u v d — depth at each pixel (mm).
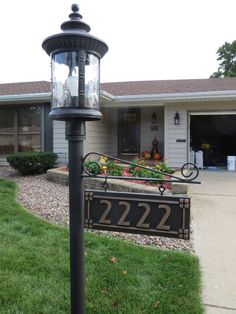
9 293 2336
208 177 8648
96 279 2539
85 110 1522
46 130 9953
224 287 2535
